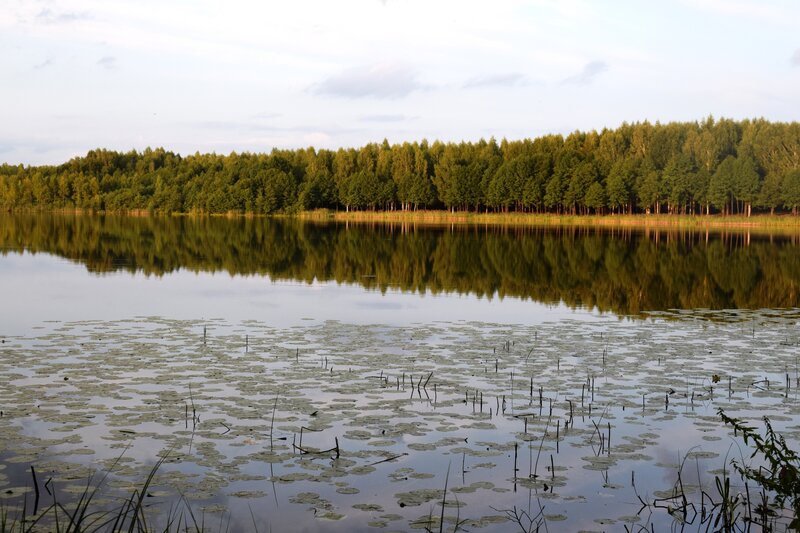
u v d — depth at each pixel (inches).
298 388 426.6
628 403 407.5
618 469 310.7
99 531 245.1
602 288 951.0
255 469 301.9
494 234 2235.5
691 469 311.7
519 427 362.6
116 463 303.4
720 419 379.2
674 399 417.4
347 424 362.0
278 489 283.3
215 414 372.8
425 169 3991.1
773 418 382.0
